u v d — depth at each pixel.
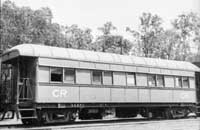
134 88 21.02
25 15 33.84
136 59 21.78
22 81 17.64
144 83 21.66
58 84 17.58
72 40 44.91
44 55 17.27
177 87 23.81
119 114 21.17
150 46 48.69
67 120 18.12
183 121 20.41
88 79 18.84
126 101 20.47
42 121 17.31
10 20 32.94
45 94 17.03
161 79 22.89
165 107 23.23
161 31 48.53
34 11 35.00
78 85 18.36
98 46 49.19
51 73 17.44
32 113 17.00
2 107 17.86
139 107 21.98
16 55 16.86
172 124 18.09
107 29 49.94
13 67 18.31
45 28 35.31
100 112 19.80
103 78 19.55
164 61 23.73
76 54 18.75
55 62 17.62
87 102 18.62
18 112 16.36
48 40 35.34
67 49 18.81
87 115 19.42
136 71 21.28
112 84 19.92
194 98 25.03
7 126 16.95
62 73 17.84
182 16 45.62
